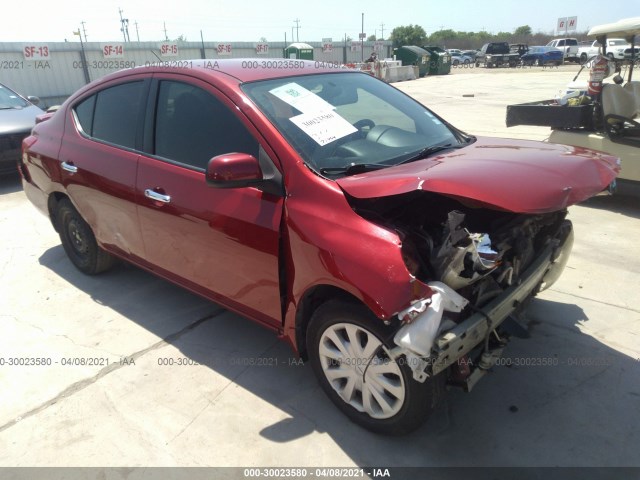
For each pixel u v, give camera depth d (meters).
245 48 29.28
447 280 2.18
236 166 2.41
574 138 5.96
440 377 2.28
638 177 5.47
